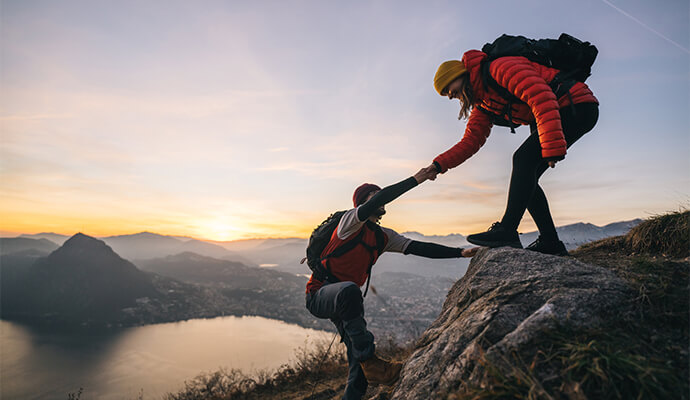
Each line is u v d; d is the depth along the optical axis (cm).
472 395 116
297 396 486
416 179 196
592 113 179
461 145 205
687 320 122
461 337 147
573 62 180
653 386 100
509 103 185
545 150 162
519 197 187
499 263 177
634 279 147
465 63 189
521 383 111
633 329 123
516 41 184
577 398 103
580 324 125
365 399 259
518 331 129
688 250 176
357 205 214
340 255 200
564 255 208
